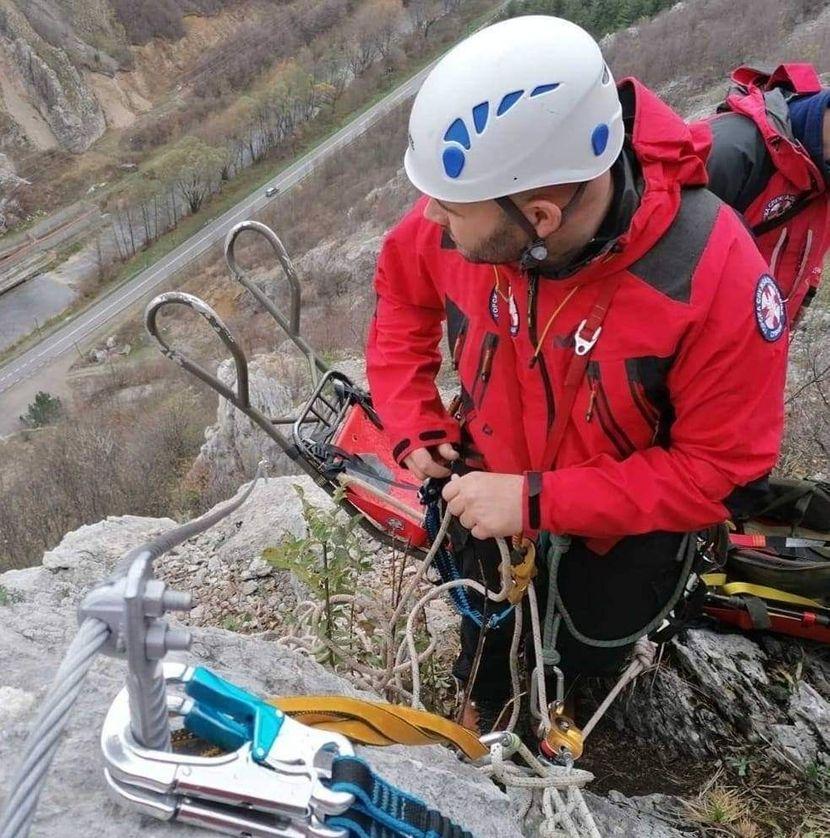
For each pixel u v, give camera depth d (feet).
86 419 81.35
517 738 5.65
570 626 6.66
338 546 8.09
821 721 8.03
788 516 9.48
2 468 78.23
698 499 5.43
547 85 4.50
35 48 220.84
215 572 11.90
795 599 8.60
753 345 5.06
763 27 108.37
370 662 8.32
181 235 180.65
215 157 185.37
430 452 6.91
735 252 5.08
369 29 235.61
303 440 8.32
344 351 43.50
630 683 8.42
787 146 8.13
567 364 5.43
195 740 3.48
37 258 181.27
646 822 7.05
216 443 41.93
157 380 106.93
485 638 7.30
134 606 2.42
